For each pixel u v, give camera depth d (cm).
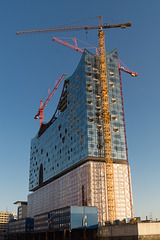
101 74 15075
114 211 12700
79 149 14125
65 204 15038
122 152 13975
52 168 17875
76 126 14912
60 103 18375
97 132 13762
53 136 18500
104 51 15700
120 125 14525
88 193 12762
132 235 8544
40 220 13325
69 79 16888
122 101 15950
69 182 14888
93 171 13075
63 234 11194
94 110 14175
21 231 16150
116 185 13350
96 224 10338
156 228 8662
